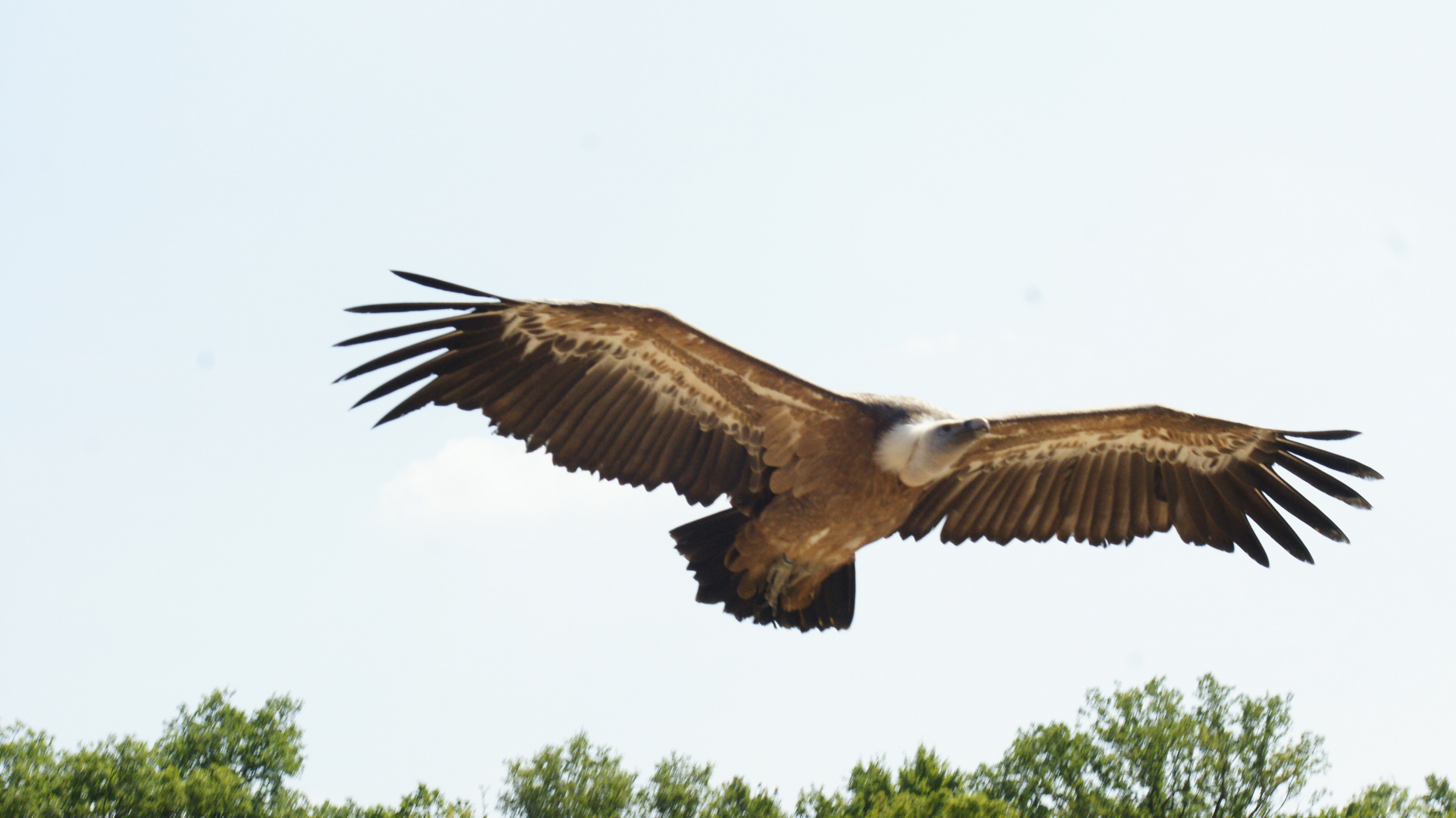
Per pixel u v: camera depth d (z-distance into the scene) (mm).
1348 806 40312
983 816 37562
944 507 14297
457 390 12227
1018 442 13969
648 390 12570
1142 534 14555
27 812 38312
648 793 43688
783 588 13109
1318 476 14078
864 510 12500
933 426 11930
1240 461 14391
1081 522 14516
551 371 12430
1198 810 40969
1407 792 40219
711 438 12703
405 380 12062
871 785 44250
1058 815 42625
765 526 12758
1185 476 14492
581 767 43625
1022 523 14484
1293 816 40750
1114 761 42531
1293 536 14336
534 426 12484
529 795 42781
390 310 11898
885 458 12148
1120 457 14383
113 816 39875
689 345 12195
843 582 13406
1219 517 14516
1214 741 40906
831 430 12383
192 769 44531
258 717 46188
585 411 12547
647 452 12680
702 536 12914
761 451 12602
